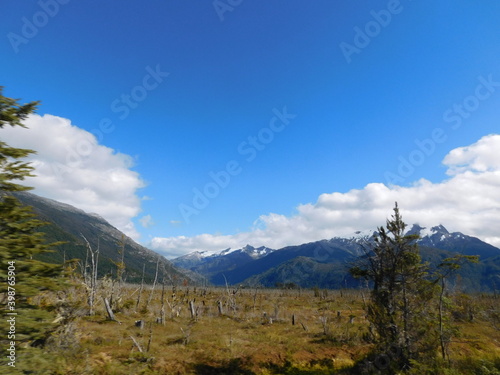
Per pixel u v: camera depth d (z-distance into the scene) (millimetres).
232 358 18078
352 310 38844
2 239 8492
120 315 27875
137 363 15148
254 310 36656
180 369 16078
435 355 14625
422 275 15438
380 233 16344
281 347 20484
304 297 57719
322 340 22203
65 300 13562
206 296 53344
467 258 14531
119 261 34562
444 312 16281
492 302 32969
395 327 15133
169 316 29766
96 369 12797
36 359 8625
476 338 21188
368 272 16688
